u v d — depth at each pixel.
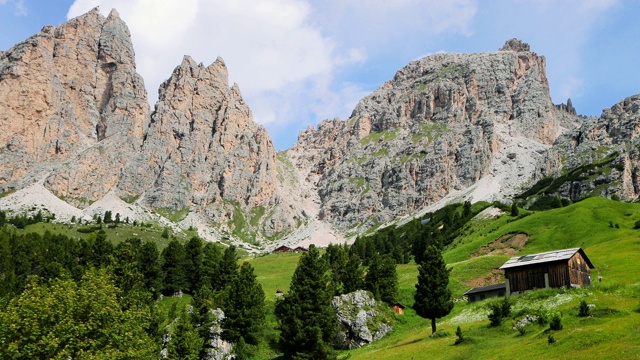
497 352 67.19
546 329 69.81
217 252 168.50
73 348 55.62
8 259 138.50
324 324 92.69
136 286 106.25
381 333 106.94
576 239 162.25
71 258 142.00
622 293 80.25
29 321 54.88
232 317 104.81
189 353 83.81
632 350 53.16
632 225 165.25
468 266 147.50
